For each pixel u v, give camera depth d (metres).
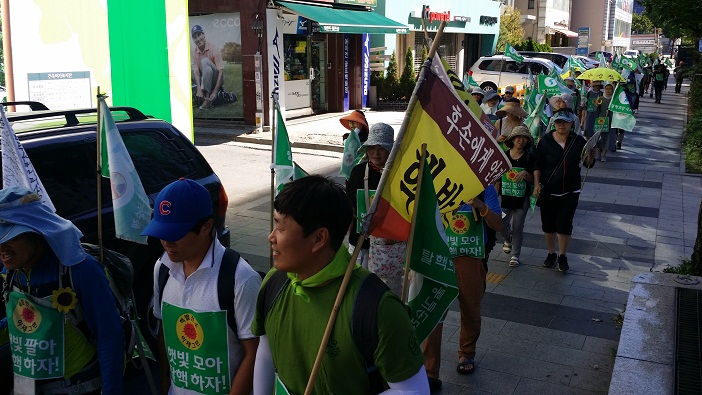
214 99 17.94
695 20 18.28
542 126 11.45
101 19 9.02
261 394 2.35
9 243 2.62
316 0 17.92
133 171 3.11
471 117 2.91
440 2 26.34
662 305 4.82
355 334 1.96
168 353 2.72
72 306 2.69
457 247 4.29
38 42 8.54
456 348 5.12
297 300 2.11
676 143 16.36
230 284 2.52
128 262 3.12
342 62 20.62
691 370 3.94
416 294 3.09
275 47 16.31
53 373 2.78
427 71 2.51
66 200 4.25
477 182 3.02
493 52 32.34
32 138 4.26
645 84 33.94
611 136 14.53
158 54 9.62
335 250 2.05
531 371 4.75
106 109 3.03
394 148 2.42
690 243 7.98
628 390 3.77
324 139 15.22
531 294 6.25
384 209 2.66
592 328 5.50
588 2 58.75
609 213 9.34
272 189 3.79
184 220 2.46
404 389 1.96
